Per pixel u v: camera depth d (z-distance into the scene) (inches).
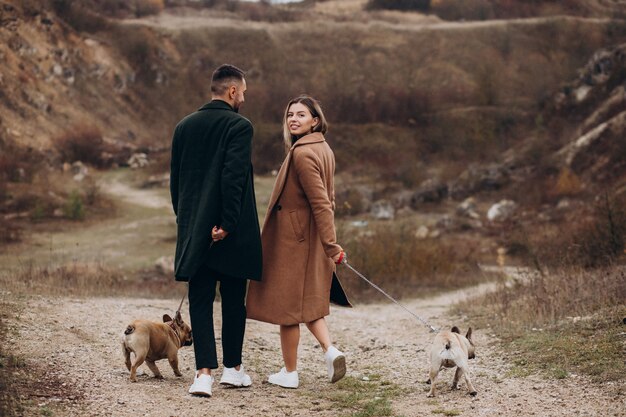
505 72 2326.5
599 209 592.1
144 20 2568.9
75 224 1182.9
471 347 230.4
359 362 280.4
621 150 1454.2
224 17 2773.1
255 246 205.2
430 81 2330.2
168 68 2324.1
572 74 2191.2
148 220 1227.2
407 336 349.4
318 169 212.1
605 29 2564.0
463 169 1716.3
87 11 2359.7
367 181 1636.3
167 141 2074.3
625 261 499.8
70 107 1939.0
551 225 1067.3
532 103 2058.3
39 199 1280.8
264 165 1715.1
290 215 214.4
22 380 198.5
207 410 187.9
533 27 2573.8
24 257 907.4
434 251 737.6
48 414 174.4
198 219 199.8
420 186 1584.6
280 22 2746.1
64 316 291.3
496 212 1342.3
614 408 185.0
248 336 316.5
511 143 1881.2
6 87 1807.3
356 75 2359.7
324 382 234.5
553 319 314.7
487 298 446.3
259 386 220.2
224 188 197.6
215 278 209.0
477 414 189.9
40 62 1977.1
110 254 957.2
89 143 1752.0
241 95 214.1
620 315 285.0
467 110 2025.1
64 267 567.2
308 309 212.5
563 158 1573.6
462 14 2962.6
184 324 225.0
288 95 2114.9
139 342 207.8
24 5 2063.2
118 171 1700.3
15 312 278.7
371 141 1910.7
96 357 234.8
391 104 2080.5
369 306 534.9
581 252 537.6
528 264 590.9
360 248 692.7
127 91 2185.0
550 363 240.1
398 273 683.4
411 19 2903.5
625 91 1753.2
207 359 200.8
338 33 2576.3
